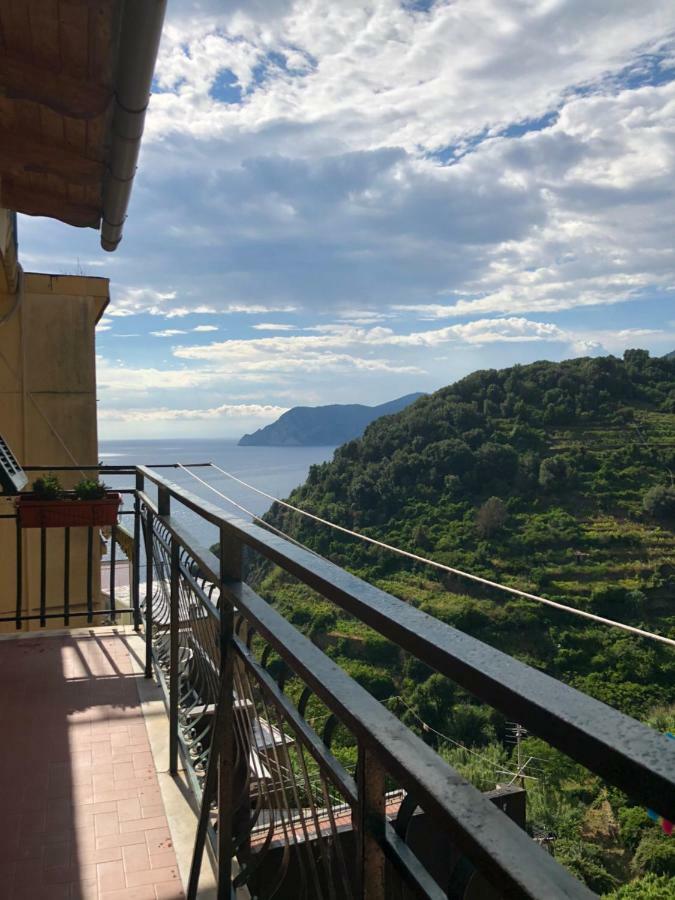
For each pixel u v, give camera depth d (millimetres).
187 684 2600
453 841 577
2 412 6312
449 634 639
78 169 3504
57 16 2328
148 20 2234
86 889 1916
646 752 413
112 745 2736
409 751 697
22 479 3730
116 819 2248
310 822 1242
